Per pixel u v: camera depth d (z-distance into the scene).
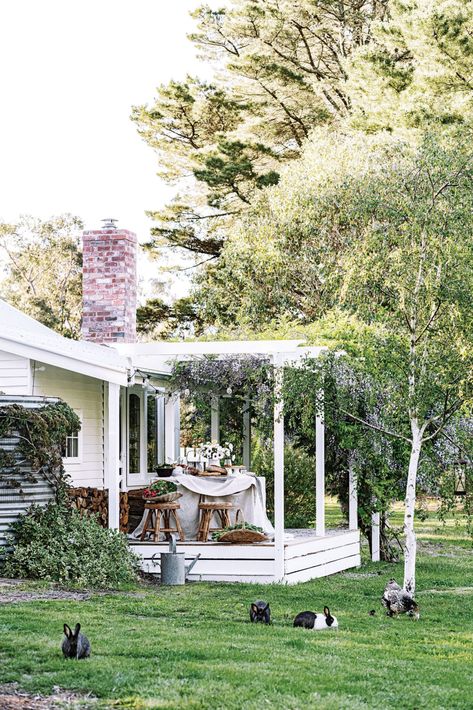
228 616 11.65
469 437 13.71
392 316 13.14
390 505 18.58
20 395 14.40
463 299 12.59
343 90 33.00
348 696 7.79
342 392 14.23
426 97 26.59
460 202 13.03
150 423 19.08
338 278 14.26
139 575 15.17
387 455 16.73
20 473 14.22
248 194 34.47
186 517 16.20
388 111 28.89
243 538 15.32
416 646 10.44
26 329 17.70
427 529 25.19
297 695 7.70
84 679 7.86
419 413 13.13
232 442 22.17
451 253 12.67
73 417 14.87
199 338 21.69
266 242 29.38
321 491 17.12
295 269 28.80
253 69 34.03
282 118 35.75
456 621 12.48
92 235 19.20
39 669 8.18
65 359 15.09
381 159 26.70
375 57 29.16
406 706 7.73
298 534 17.52
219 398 20.02
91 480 17.12
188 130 37.09
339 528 21.25
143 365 16.80
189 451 17.58
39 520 14.25
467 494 14.04
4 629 9.75
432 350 12.77
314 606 13.02
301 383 14.09
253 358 17.97
